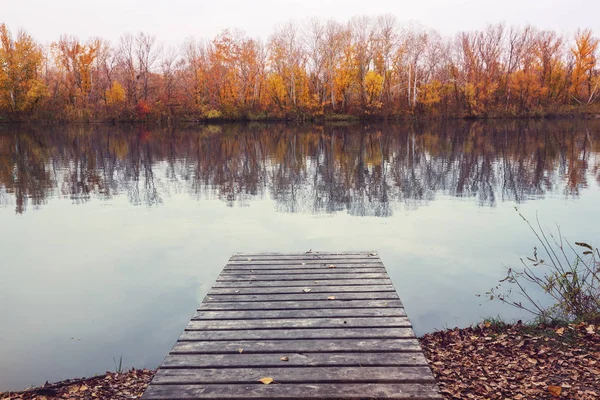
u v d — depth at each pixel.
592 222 9.22
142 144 27.59
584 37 48.19
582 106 48.78
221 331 3.88
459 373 3.89
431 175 15.41
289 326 3.97
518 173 15.40
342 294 4.73
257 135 33.22
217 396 2.94
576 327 4.59
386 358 3.40
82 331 5.18
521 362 4.02
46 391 3.90
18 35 46.38
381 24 48.88
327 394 2.95
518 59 49.62
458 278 6.50
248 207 11.38
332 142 27.08
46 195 13.14
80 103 50.41
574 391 3.49
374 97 48.72
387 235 8.69
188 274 6.89
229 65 51.19
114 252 8.00
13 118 47.88
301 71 49.44
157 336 5.05
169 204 11.86
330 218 10.12
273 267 5.73
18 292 6.30
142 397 2.94
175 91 51.59
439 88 48.59
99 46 51.81
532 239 8.26
